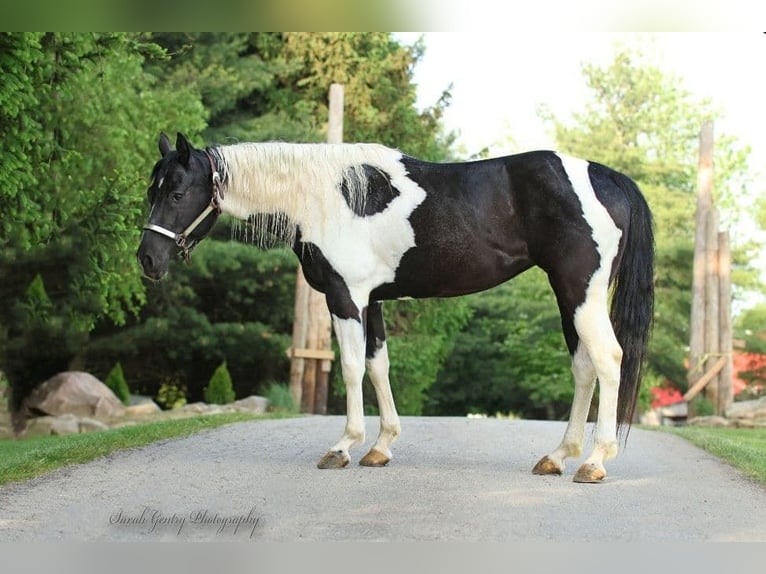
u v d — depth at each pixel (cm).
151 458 759
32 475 694
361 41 2159
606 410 648
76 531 536
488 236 660
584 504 592
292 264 1955
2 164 903
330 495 606
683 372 2356
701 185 1627
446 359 2534
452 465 720
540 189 650
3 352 1723
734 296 2723
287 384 2042
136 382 2097
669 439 966
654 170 2580
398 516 555
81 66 1052
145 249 673
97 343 1850
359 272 667
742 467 757
